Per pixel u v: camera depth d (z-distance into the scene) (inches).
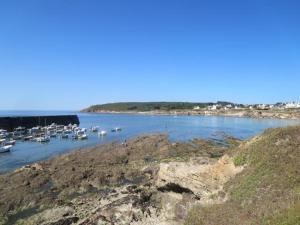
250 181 1099.3
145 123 7529.5
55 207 1498.5
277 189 986.7
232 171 1262.3
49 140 4539.9
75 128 5866.1
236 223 891.4
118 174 2007.9
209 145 3093.0
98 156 2682.1
